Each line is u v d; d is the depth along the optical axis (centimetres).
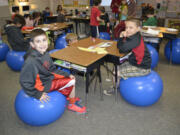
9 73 358
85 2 891
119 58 219
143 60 219
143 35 347
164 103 249
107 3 825
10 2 783
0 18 725
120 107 240
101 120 215
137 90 217
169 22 641
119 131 197
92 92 279
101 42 282
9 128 202
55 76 208
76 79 319
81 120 215
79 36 678
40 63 184
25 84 170
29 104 181
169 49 389
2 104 249
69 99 231
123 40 217
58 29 441
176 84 304
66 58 209
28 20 541
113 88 278
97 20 534
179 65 392
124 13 438
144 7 634
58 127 203
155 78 226
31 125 205
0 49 411
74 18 694
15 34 340
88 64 191
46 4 970
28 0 864
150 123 209
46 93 189
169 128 201
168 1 636
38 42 178
